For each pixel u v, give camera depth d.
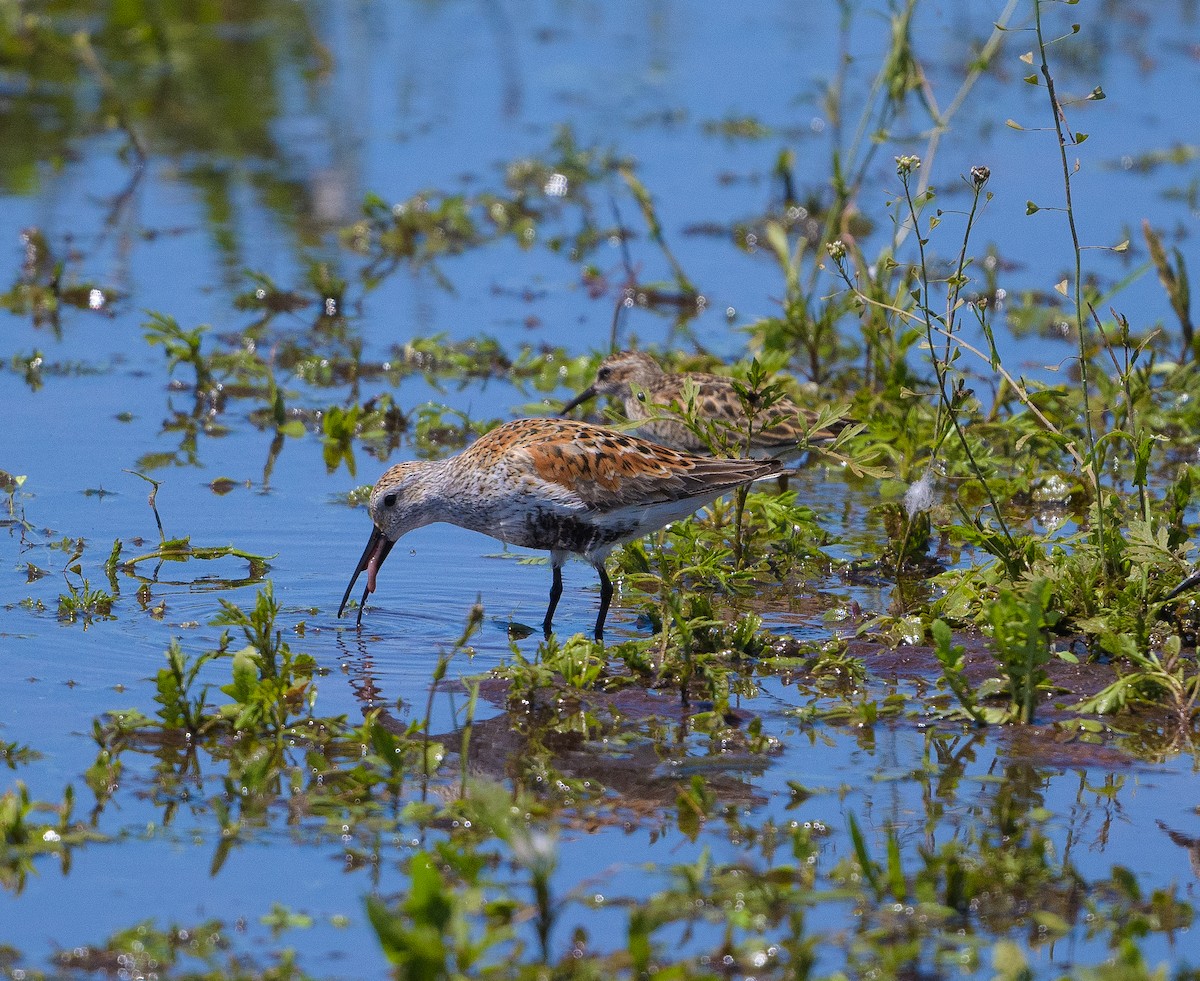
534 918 8.14
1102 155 25.53
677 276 20.36
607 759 9.99
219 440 16.27
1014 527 14.55
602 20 33.66
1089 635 11.48
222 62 29.27
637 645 11.27
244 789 9.31
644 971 7.43
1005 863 8.64
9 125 26.05
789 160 23.20
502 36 32.31
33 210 22.72
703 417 15.23
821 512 15.16
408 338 19.19
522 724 10.47
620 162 25.33
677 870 8.51
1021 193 23.83
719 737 10.31
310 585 13.00
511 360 18.67
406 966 7.24
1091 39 30.50
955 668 10.52
